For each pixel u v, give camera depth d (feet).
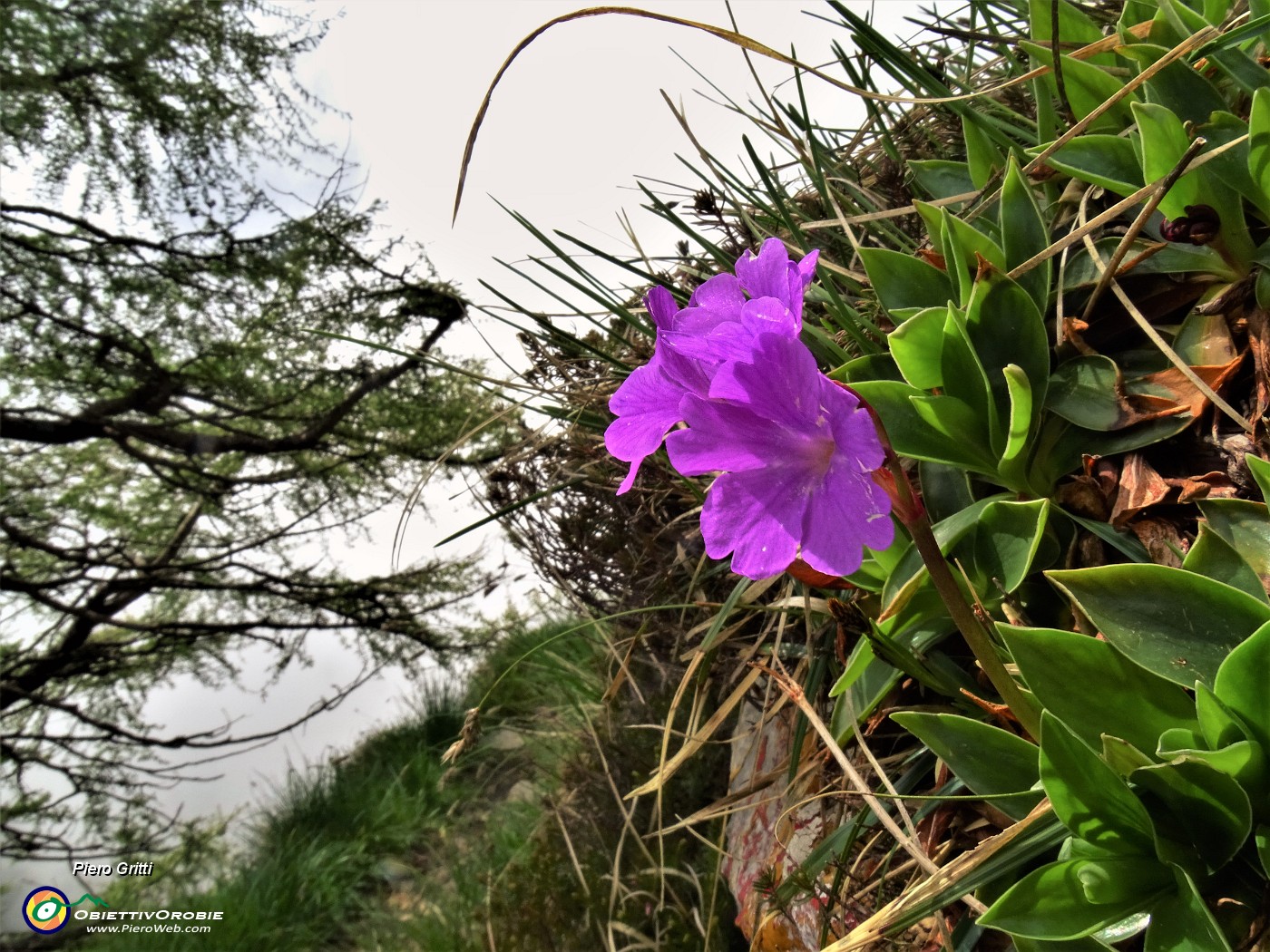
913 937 0.69
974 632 0.52
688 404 0.46
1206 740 0.52
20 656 4.10
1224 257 0.66
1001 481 0.70
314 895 2.84
